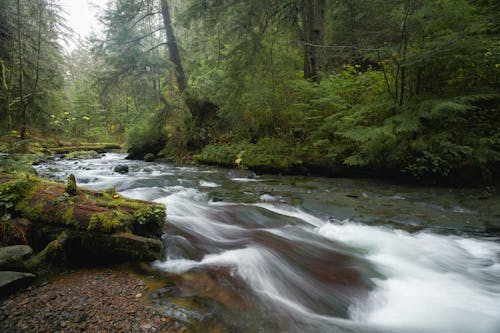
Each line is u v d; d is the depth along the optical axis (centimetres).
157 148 1612
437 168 634
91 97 2728
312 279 317
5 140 1008
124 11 1311
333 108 879
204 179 834
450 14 586
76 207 321
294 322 236
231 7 843
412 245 394
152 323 210
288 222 477
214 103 1316
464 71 651
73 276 277
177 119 1496
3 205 319
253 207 543
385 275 330
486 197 547
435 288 305
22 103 1241
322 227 473
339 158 837
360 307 271
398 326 244
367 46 856
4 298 232
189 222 455
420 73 673
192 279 286
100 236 302
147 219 338
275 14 885
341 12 1073
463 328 242
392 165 728
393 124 667
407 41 676
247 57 867
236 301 255
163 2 1450
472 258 361
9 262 257
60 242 291
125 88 1455
